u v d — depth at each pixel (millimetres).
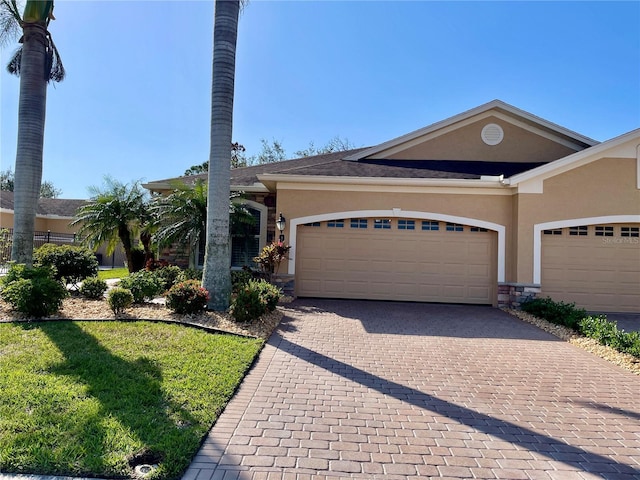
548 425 4395
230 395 4828
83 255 11422
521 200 11859
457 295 12562
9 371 5027
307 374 5781
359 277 12828
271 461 3473
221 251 9117
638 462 3672
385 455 3648
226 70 9195
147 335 6918
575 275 11961
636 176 11664
